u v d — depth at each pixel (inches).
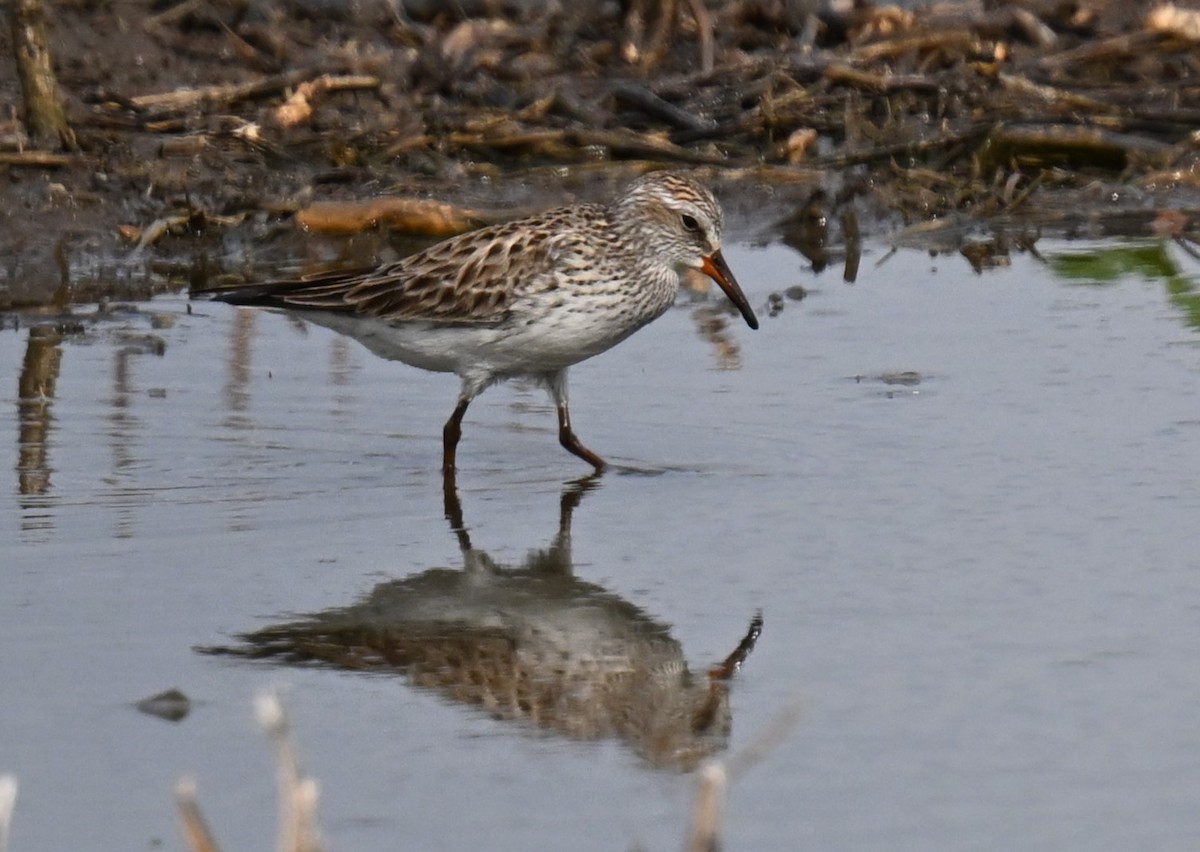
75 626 402.3
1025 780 330.3
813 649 389.1
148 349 626.8
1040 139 796.6
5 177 742.5
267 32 846.5
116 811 322.3
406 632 402.9
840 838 311.0
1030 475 495.8
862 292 684.1
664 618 407.8
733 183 774.5
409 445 542.9
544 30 848.9
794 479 501.0
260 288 534.6
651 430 547.5
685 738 348.5
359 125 793.6
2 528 464.8
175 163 760.3
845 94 820.6
